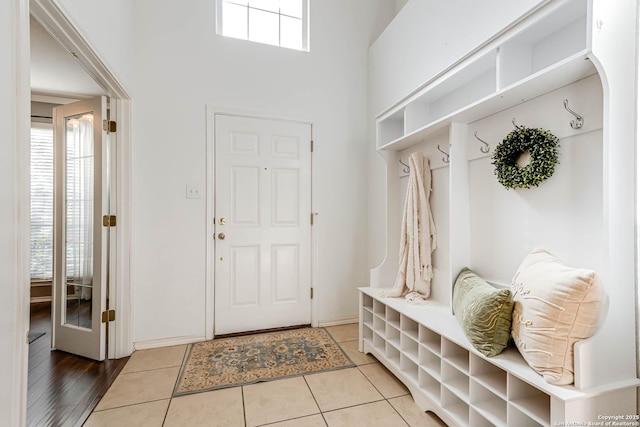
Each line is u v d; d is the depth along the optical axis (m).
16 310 0.93
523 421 1.17
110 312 2.22
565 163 1.28
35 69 2.75
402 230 2.17
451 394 1.50
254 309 2.71
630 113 1.09
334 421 1.54
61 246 2.34
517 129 1.47
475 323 1.31
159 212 2.42
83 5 1.50
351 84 3.03
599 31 1.02
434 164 2.07
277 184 2.78
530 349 1.10
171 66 2.46
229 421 1.54
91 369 2.04
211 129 2.57
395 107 2.23
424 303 1.97
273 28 2.92
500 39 1.36
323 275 2.91
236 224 2.65
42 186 3.62
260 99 2.72
